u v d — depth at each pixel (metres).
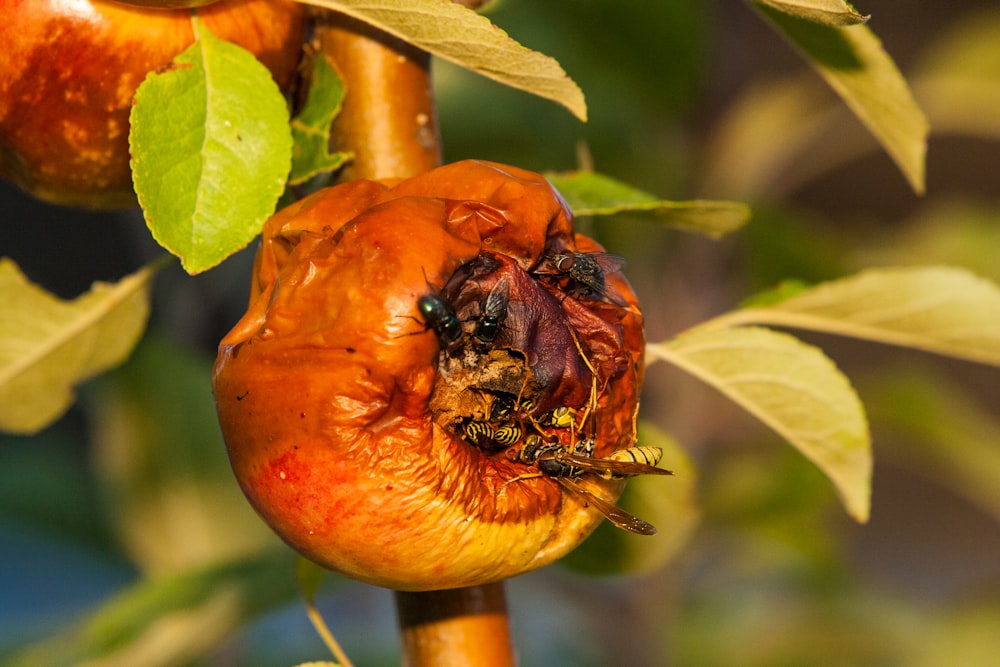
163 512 0.87
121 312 0.65
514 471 0.59
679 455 0.70
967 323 0.66
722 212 0.63
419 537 0.58
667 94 0.84
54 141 0.60
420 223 0.57
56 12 0.59
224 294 0.92
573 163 0.91
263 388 0.57
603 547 0.70
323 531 0.58
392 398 0.57
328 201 0.58
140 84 0.59
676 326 0.91
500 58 0.59
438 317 0.57
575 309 0.60
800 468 0.86
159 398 0.85
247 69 0.59
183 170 0.58
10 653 0.85
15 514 0.91
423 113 0.62
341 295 0.57
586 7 0.81
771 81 0.94
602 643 0.97
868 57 0.63
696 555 0.97
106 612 0.71
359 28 0.62
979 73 0.92
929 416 0.91
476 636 0.62
